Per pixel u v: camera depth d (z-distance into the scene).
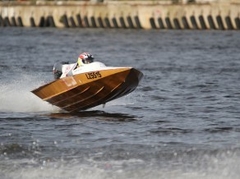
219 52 144.75
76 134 58.53
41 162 48.72
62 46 168.75
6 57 133.00
